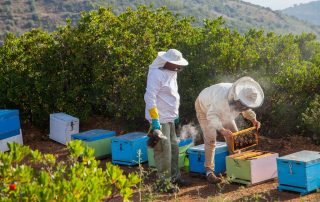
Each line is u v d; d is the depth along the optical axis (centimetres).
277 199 634
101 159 889
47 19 10906
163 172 696
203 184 730
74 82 1075
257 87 667
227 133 669
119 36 1045
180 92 963
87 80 1088
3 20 10731
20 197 399
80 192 398
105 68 1035
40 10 11425
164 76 682
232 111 673
